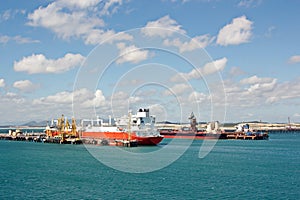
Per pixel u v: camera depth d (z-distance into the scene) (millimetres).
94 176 86312
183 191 70562
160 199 64438
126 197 65625
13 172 92250
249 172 93688
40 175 87562
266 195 67375
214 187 74250
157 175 88125
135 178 83812
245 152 152375
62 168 98938
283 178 84688
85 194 67812
